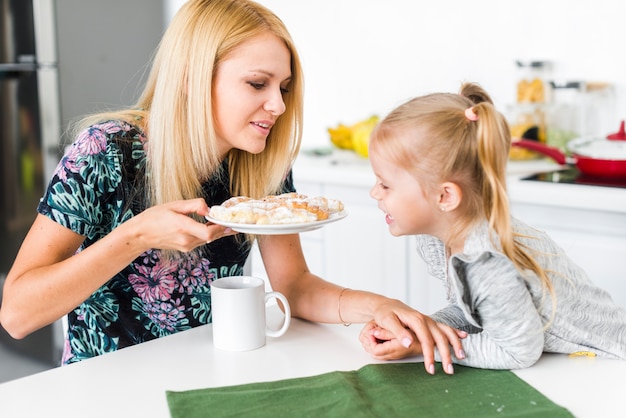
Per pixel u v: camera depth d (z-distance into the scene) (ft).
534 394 3.43
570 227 6.90
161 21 10.62
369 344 3.94
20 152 8.91
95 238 4.60
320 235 8.48
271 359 3.89
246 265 6.35
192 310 4.73
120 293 4.63
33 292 4.00
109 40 9.84
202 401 3.34
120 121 4.52
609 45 8.04
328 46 9.85
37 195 9.03
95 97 9.68
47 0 8.81
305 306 4.54
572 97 8.29
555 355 3.96
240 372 3.72
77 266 3.95
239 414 3.22
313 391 3.43
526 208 7.11
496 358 3.71
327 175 8.12
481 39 8.77
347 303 4.37
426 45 9.12
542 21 8.38
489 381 3.59
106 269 3.98
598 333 4.01
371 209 8.00
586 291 4.06
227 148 4.60
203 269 4.68
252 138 4.37
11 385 3.60
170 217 3.84
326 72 9.93
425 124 3.88
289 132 4.69
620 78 8.02
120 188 4.43
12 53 8.73
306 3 9.93
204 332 4.31
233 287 4.20
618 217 6.61
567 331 3.90
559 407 3.28
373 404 3.33
